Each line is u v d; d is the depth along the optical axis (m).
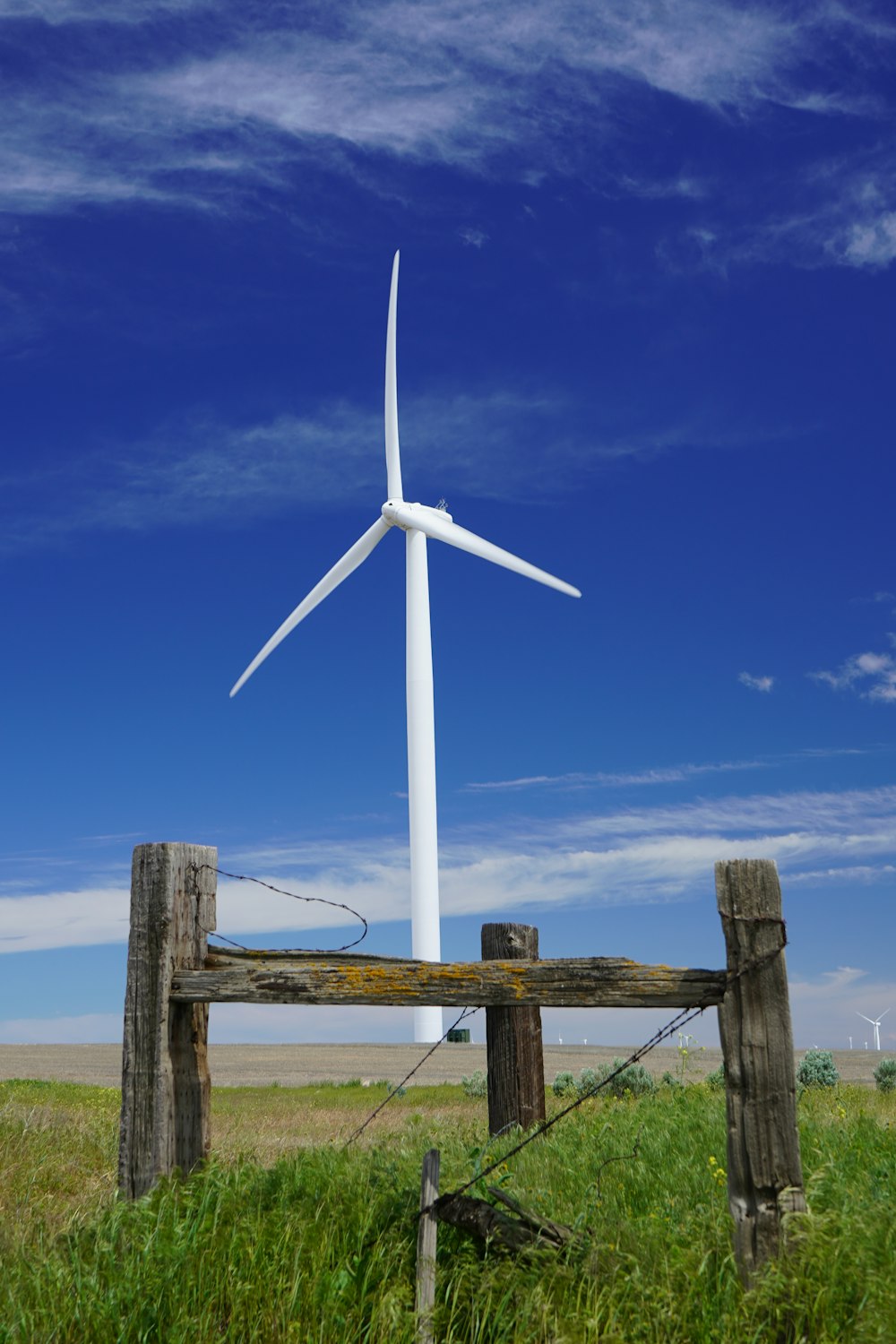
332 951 6.82
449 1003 6.09
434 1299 5.08
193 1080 6.80
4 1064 42.41
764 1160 5.09
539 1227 5.41
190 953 6.86
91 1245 5.82
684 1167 7.22
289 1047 71.69
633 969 5.64
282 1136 13.14
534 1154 8.23
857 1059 45.72
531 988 5.92
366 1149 8.42
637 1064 17.69
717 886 5.41
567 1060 41.81
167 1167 6.50
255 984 6.54
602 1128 9.12
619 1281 5.13
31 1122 10.48
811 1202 5.58
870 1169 6.88
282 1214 6.00
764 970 5.26
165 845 6.86
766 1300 4.68
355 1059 55.44
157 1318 4.96
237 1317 5.09
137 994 6.72
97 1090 19.25
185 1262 5.38
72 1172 8.98
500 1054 10.38
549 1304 4.88
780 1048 5.17
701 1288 4.99
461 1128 10.98
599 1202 6.44
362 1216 5.87
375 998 6.27
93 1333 4.96
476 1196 6.28
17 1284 5.33
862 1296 4.73
